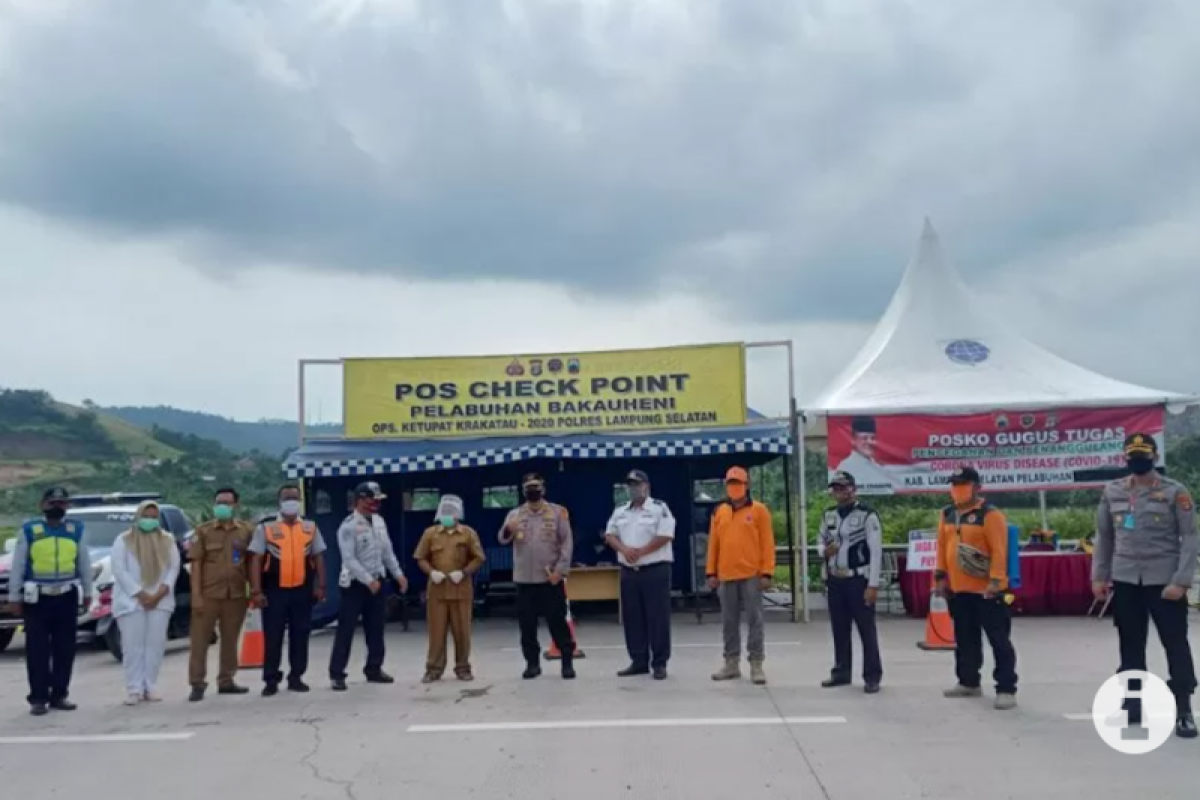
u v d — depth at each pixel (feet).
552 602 40.57
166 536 38.93
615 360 59.77
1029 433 57.41
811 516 89.20
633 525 40.29
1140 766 26.43
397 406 60.13
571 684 39.11
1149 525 29.68
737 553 38.83
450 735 31.24
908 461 57.62
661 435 57.77
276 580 38.60
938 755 27.81
